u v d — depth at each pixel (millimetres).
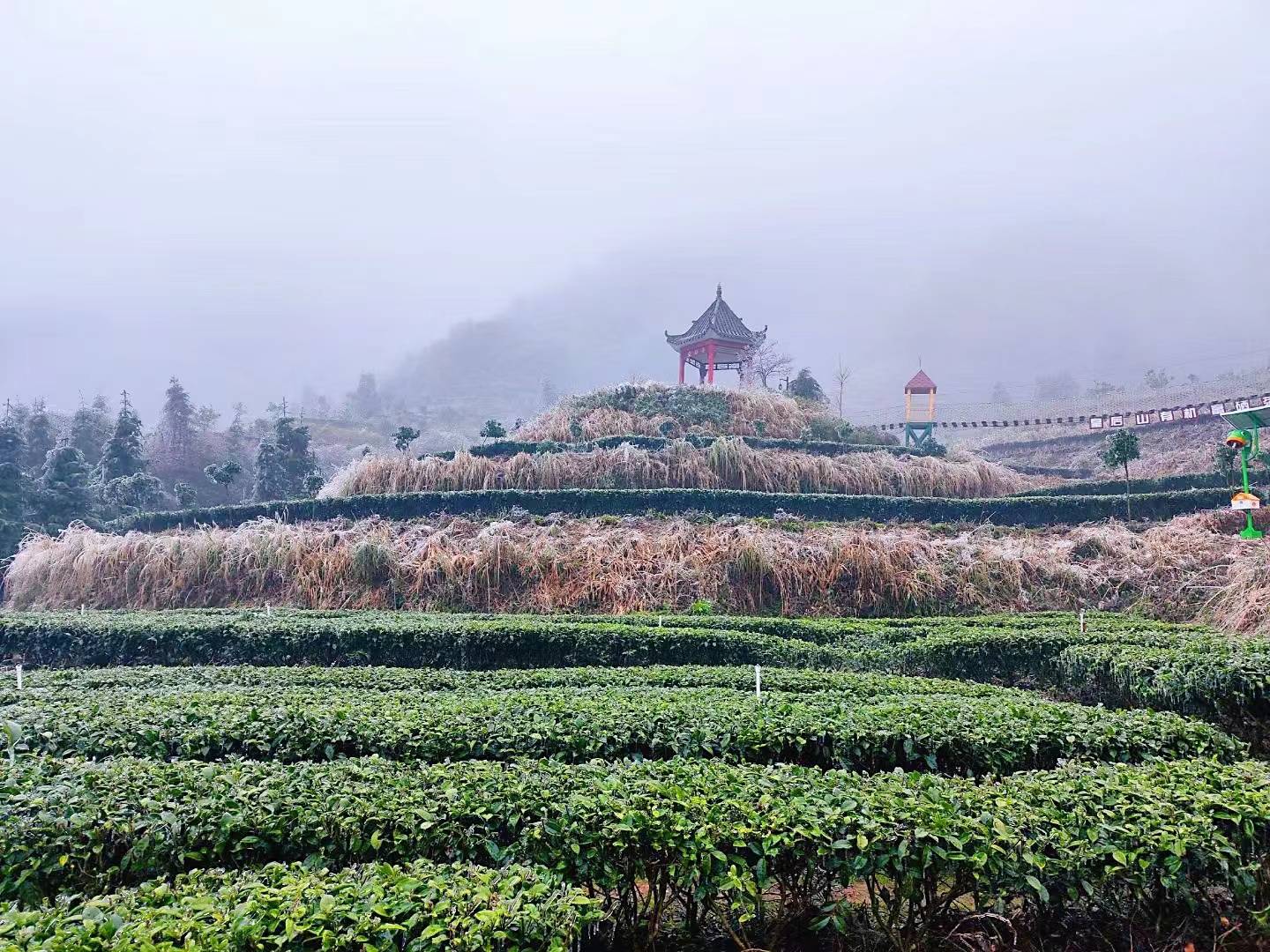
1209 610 12211
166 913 2602
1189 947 3586
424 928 2607
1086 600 13875
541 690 6289
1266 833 3537
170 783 3879
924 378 35000
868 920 3881
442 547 15180
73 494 25000
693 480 19734
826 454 23500
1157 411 30125
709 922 3889
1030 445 35938
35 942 2387
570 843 3344
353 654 9898
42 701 5914
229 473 27500
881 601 13719
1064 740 4801
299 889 2732
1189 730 4898
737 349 36594
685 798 3555
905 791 3674
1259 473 20078
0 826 3430
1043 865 3227
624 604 13688
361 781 3875
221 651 10203
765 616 13094
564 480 19656
